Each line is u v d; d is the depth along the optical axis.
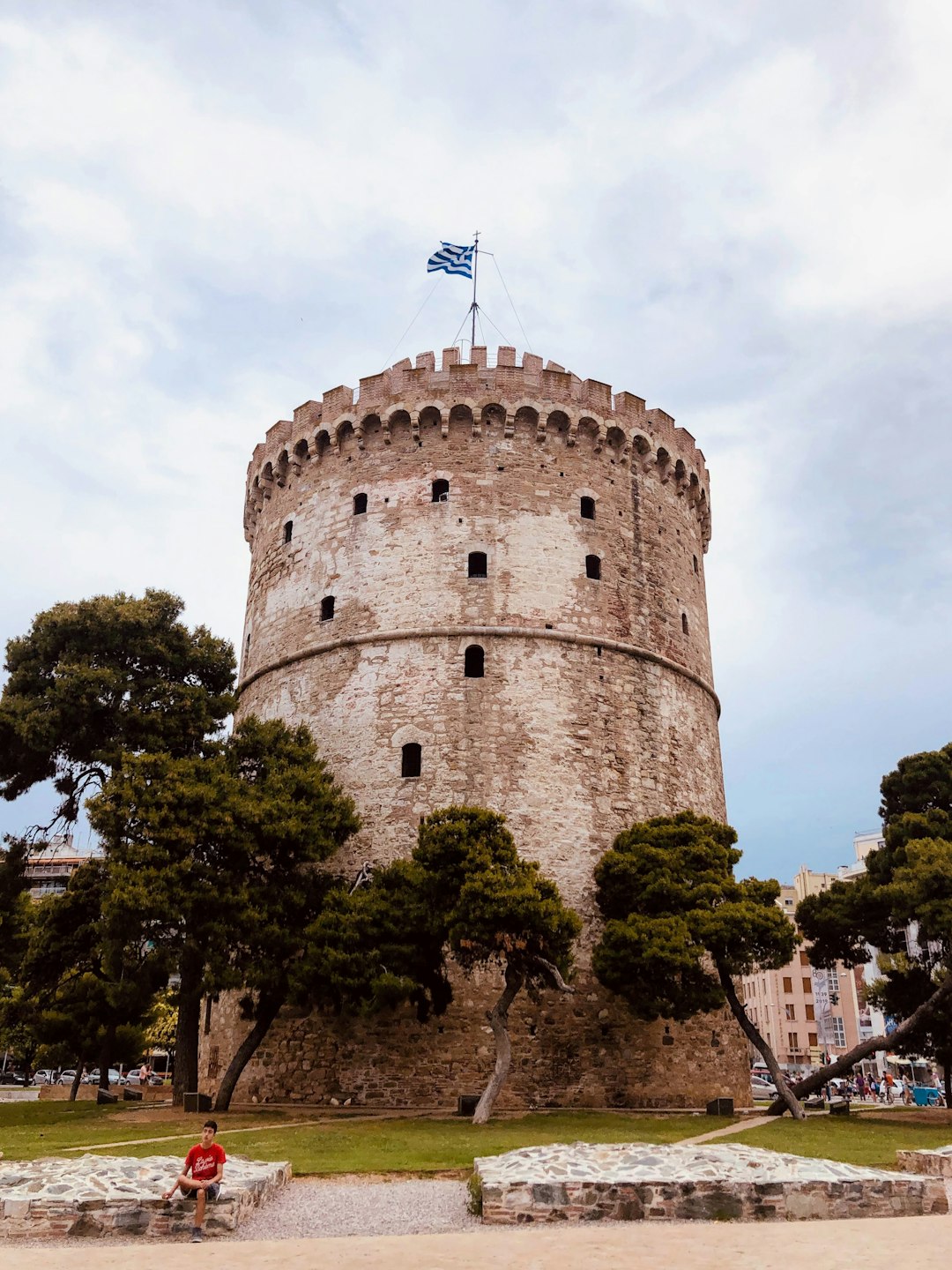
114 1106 31.20
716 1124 25.59
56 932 31.70
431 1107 28.72
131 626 32.22
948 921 27.78
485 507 35.66
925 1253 11.52
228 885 26.47
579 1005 30.44
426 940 26.61
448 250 41.34
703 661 39.97
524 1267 11.05
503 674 33.78
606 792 33.59
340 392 38.50
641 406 39.44
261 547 41.06
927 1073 78.00
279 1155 19.03
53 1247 12.77
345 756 33.78
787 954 27.62
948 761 35.12
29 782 32.12
